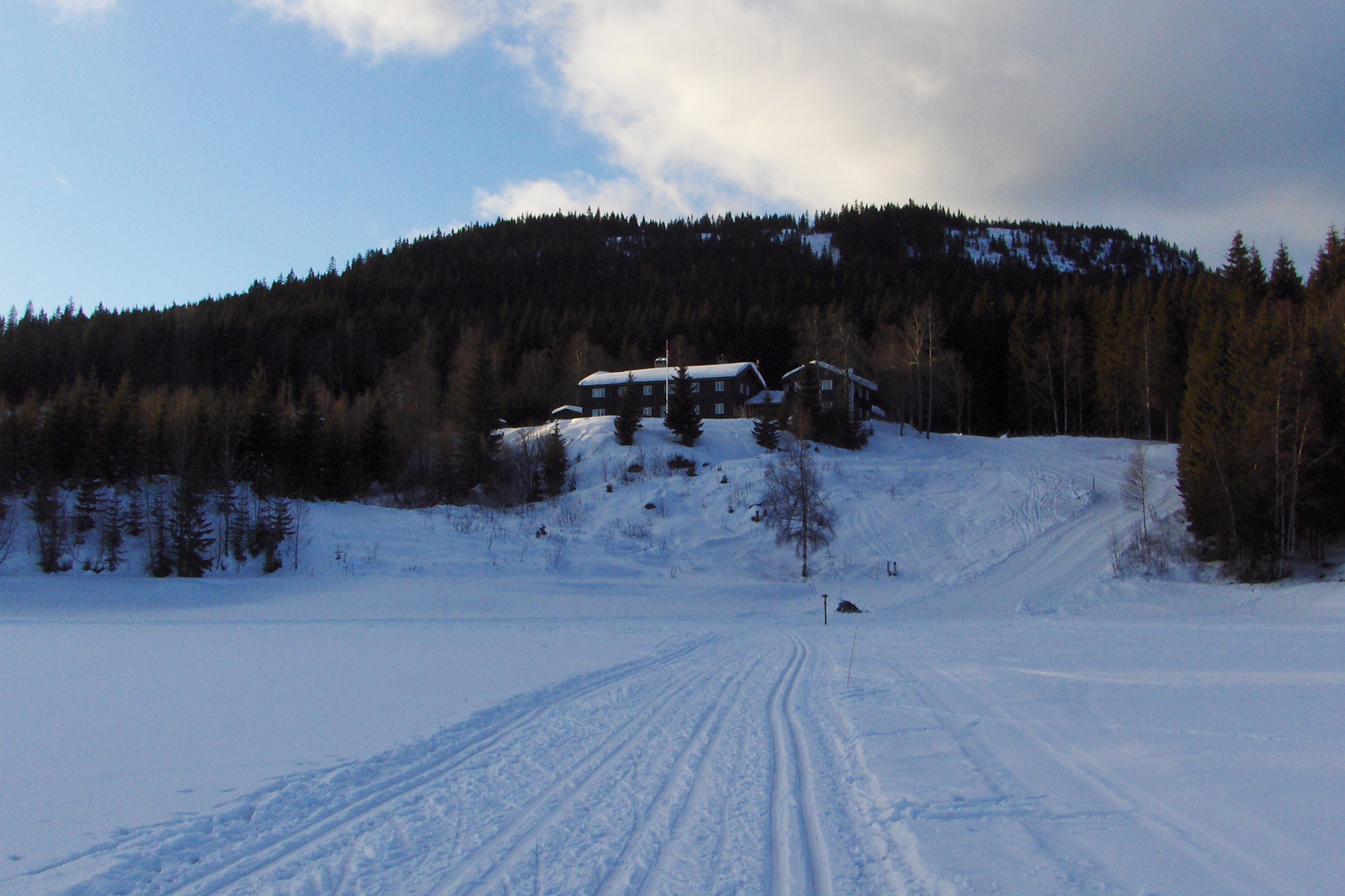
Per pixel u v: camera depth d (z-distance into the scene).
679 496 49.34
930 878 4.44
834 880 4.52
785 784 6.46
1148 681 10.84
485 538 41.62
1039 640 17.45
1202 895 4.07
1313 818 5.10
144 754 7.40
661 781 6.60
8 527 39.78
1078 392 72.88
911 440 64.81
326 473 51.88
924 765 6.82
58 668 13.26
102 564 37.50
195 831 5.38
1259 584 30.53
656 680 12.17
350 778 6.63
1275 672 11.44
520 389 90.62
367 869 4.79
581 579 35.06
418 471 61.72
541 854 5.00
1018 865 4.56
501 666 13.62
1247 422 32.78
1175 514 38.78
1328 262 52.69
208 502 42.78
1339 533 32.97
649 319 107.44
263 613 28.12
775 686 11.47
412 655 15.24
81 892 4.41
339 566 36.38
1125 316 68.25
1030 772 6.46
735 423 69.06
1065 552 36.84
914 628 21.80
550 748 7.79
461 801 6.11
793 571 38.53
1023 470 50.28
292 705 9.81
